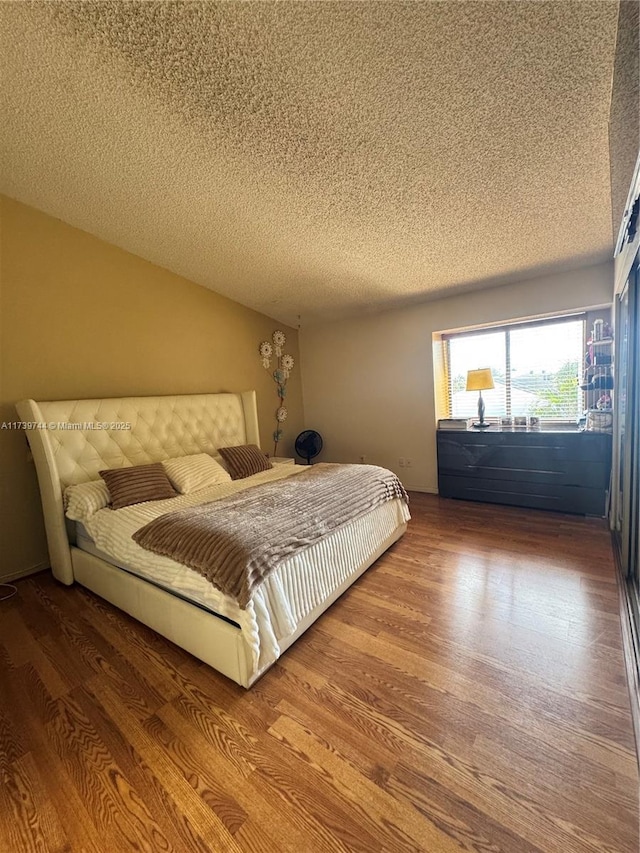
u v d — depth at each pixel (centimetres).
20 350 261
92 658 179
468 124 168
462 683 150
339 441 496
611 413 303
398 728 131
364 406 468
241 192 235
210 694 153
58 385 280
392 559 265
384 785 112
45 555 279
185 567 172
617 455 279
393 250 293
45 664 175
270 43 140
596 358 309
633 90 110
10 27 147
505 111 159
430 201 228
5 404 256
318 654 172
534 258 300
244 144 195
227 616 155
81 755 128
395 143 183
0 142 205
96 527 227
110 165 219
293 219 261
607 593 205
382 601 213
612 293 305
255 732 133
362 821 103
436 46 133
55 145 205
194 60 151
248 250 309
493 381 388
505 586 220
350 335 470
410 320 420
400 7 122
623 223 163
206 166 214
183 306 367
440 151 186
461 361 419
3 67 162
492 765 116
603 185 207
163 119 184
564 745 121
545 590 212
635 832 96
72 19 142
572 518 321
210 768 121
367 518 250
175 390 362
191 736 133
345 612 204
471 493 383
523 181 206
